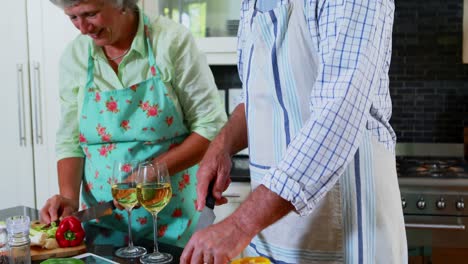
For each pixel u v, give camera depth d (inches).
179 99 62.5
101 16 54.2
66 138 64.3
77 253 47.7
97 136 61.5
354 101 32.1
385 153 39.8
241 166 97.8
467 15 99.0
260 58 41.2
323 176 32.0
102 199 62.1
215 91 63.9
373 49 33.0
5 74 100.3
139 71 60.1
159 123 60.5
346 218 39.2
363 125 32.9
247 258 36.7
